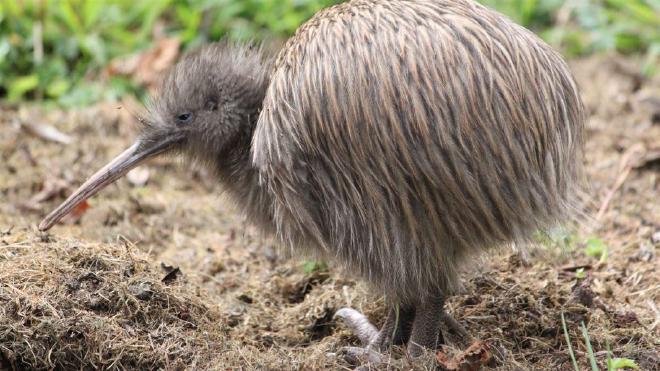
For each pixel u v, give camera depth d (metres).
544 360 7.48
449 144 6.54
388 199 6.75
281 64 7.11
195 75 8.04
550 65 6.90
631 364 6.98
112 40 13.36
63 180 10.80
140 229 10.12
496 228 6.85
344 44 6.73
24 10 13.13
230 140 7.97
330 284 8.89
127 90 12.64
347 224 6.97
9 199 10.46
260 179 7.24
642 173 10.91
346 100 6.63
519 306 8.09
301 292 9.04
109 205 10.43
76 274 7.60
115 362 7.12
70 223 10.09
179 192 11.03
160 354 7.25
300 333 8.32
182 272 8.80
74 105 12.39
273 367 7.29
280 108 6.91
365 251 7.04
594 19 14.01
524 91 6.65
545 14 14.27
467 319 8.02
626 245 9.47
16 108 12.31
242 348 7.55
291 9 13.59
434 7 6.81
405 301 7.38
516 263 8.84
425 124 6.51
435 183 6.62
